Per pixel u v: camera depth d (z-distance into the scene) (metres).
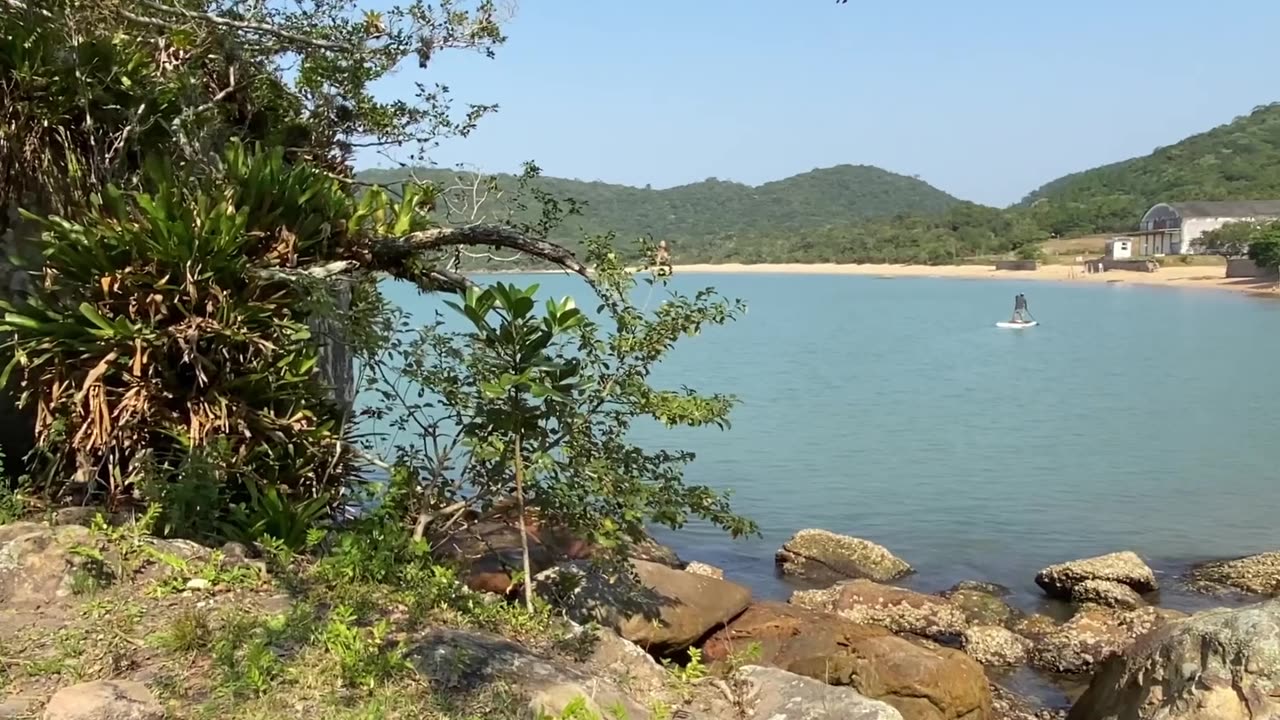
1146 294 79.44
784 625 8.16
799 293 94.19
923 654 7.91
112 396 6.75
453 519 6.88
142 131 8.15
